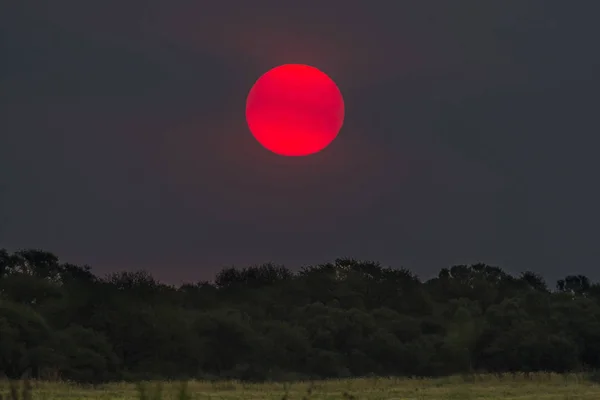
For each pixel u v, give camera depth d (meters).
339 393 163.38
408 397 157.25
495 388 190.50
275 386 193.12
